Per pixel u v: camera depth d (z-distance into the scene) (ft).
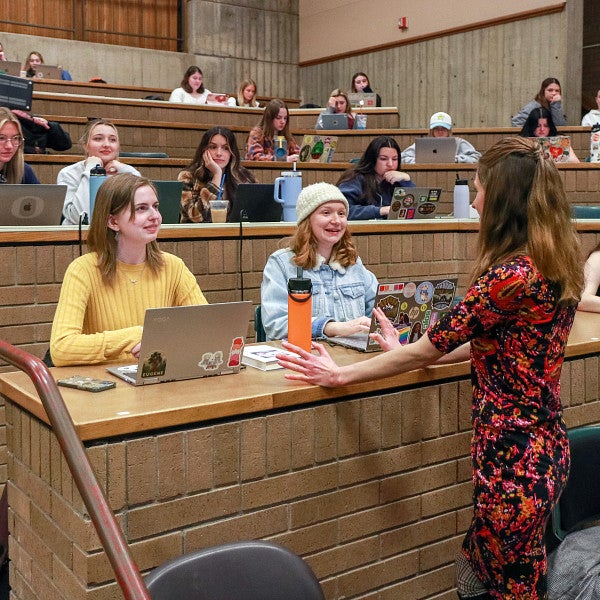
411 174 21.53
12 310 10.09
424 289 7.00
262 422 6.05
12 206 10.25
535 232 5.26
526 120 24.91
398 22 36.29
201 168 14.52
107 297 7.52
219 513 5.90
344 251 8.93
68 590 5.65
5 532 8.23
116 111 24.86
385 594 6.90
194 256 11.47
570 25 30.73
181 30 38.37
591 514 6.78
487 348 5.50
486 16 33.09
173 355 6.20
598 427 6.88
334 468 6.47
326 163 20.40
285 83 40.88
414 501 7.00
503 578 5.58
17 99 18.71
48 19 35.29
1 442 10.28
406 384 6.79
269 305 8.60
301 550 6.36
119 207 7.38
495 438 5.45
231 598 5.04
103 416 5.38
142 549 5.57
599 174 20.43
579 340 7.84
